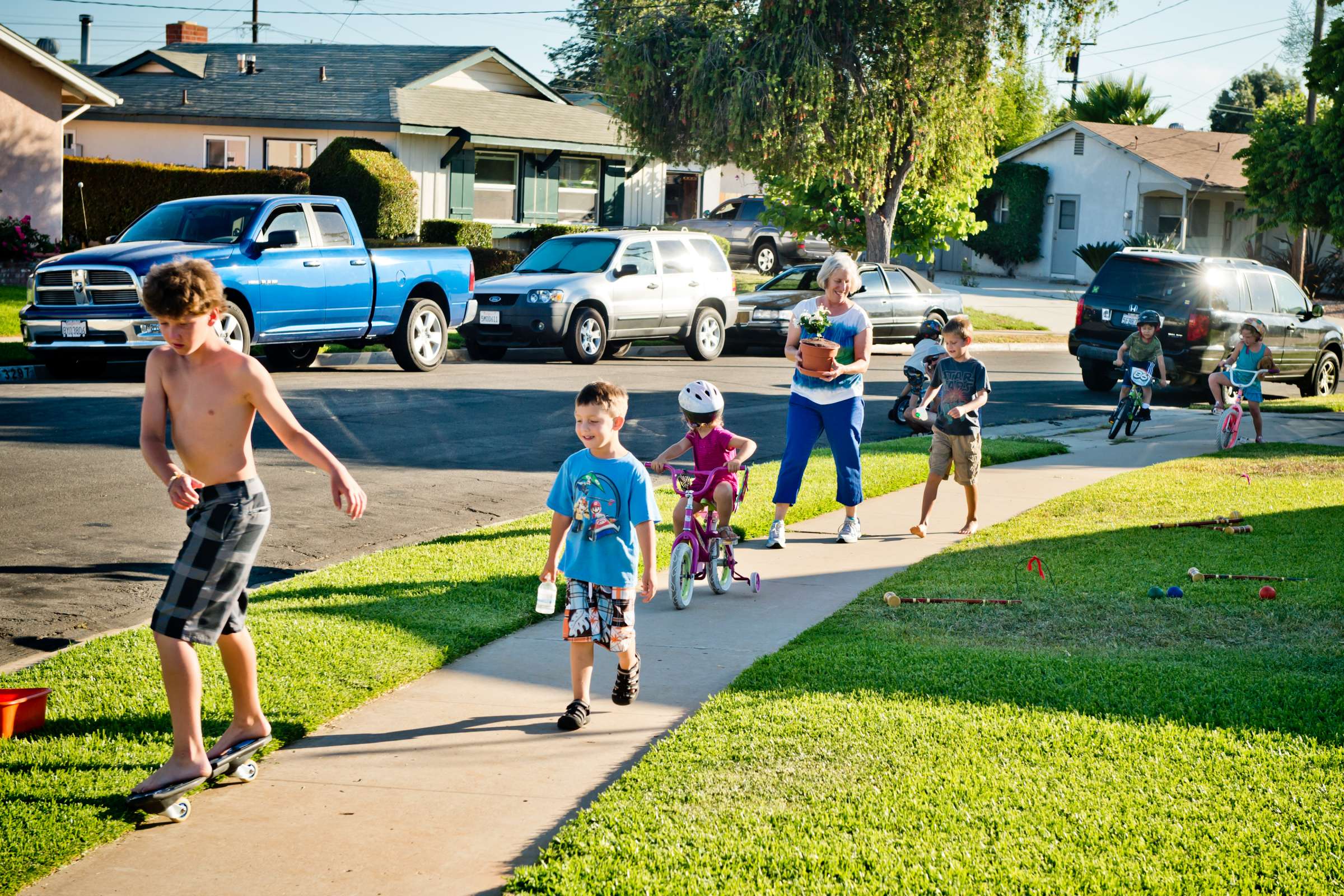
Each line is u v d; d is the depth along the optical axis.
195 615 4.13
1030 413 16.59
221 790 4.41
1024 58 28.59
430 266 18.14
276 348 17.50
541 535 8.40
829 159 27.75
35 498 8.94
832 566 8.02
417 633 6.09
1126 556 8.13
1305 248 41.69
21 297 21.05
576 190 36.25
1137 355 14.27
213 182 28.16
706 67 27.31
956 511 9.81
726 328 22.11
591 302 19.80
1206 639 6.30
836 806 4.16
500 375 17.59
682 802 4.22
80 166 28.97
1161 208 43.62
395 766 4.66
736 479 7.29
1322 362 20.05
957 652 5.98
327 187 28.83
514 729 5.07
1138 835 3.96
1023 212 46.53
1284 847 3.88
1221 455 12.88
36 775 4.31
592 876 3.67
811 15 27.30
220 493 4.20
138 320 14.88
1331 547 8.40
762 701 5.26
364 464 10.88
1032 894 3.58
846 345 8.55
